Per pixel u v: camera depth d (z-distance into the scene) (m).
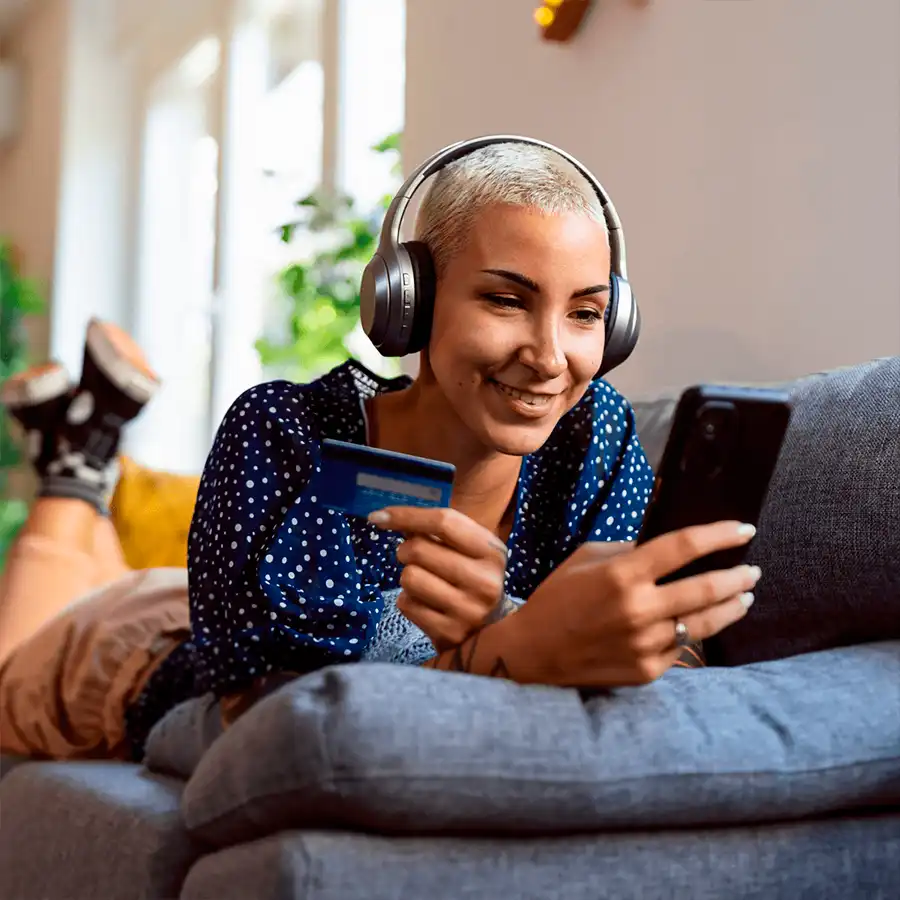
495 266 1.04
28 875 1.11
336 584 1.11
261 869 0.79
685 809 0.88
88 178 5.65
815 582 1.17
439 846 0.81
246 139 4.82
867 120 1.79
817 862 0.93
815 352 1.88
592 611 0.89
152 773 1.22
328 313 3.93
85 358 2.45
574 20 2.44
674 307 2.19
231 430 1.17
